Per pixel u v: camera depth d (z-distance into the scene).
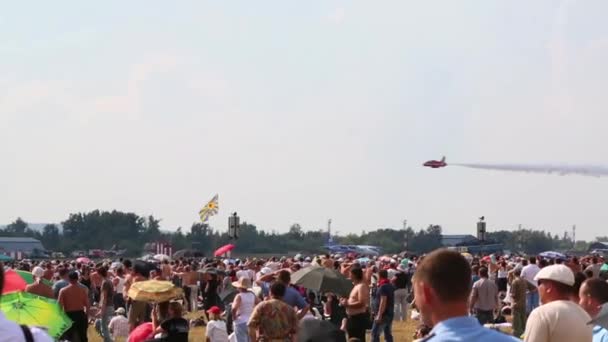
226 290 29.30
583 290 10.46
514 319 28.44
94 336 30.84
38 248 178.62
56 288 25.59
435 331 5.57
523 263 41.34
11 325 6.14
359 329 20.94
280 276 19.48
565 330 9.45
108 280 26.92
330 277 23.38
